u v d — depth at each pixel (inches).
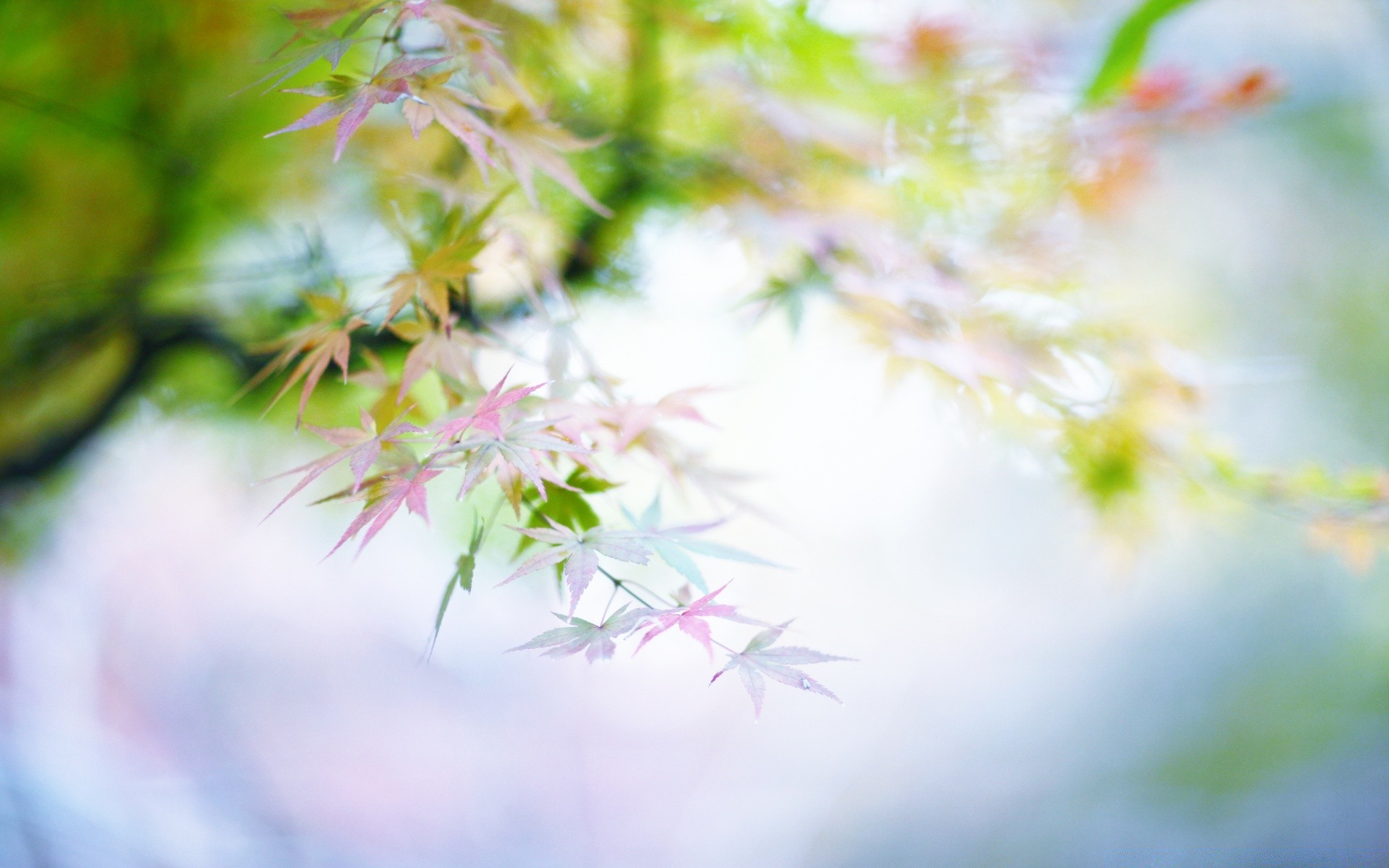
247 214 45.4
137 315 44.7
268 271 43.6
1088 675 158.6
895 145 44.8
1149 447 43.1
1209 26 77.2
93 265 46.4
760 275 43.1
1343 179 131.2
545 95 41.4
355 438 35.6
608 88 43.1
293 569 121.0
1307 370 133.8
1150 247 55.4
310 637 137.1
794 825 143.3
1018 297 43.4
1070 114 45.5
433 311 37.3
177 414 48.3
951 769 149.0
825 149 44.4
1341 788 132.7
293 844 113.0
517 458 34.5
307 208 45.2
